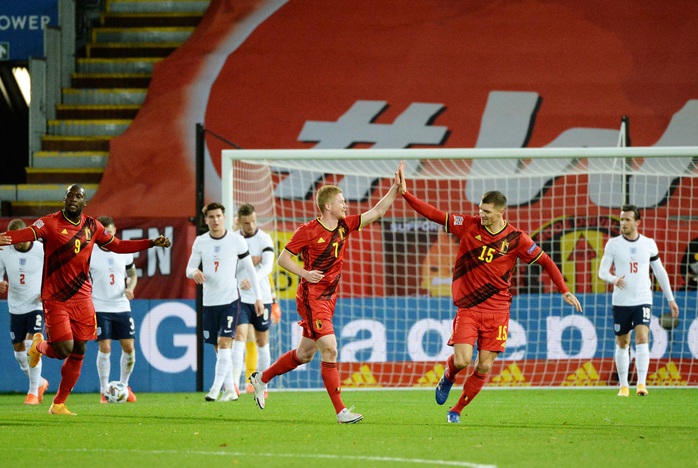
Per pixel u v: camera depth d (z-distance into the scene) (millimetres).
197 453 18281
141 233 45219
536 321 44781
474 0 66125
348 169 56219
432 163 56625
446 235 51469
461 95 61188
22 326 36406
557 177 54656
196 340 43156
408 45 63812
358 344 44594
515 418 27000
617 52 62406
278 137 59969
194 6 69000
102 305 35375
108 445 19812
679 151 40062
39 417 27016
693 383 44156
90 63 65750
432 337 44719
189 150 59312
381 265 51625
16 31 63875
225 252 33938
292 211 53906
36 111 61875
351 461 16984
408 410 30188
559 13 64562
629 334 38281
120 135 60375
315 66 63000
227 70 62969
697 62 61750
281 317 45344
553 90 61031
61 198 59250
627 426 24516
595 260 50625
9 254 36312
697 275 50156
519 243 23969
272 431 22594
